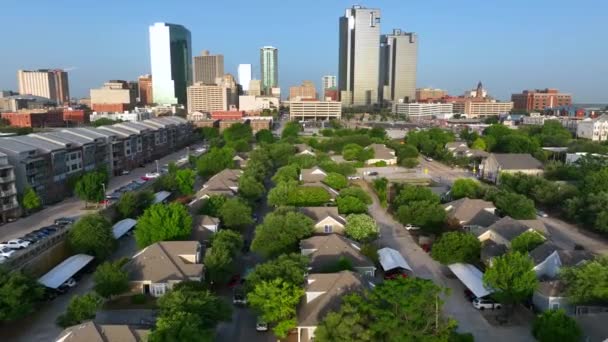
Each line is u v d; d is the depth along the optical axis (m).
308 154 147.38
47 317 56.00
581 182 105.56
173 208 73.94
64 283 63.22
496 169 133.00
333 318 41.56
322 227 76.00
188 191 115.00
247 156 164.12
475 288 59.34
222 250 63.62
